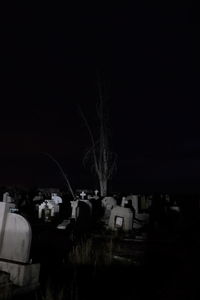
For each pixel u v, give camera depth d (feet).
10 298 22.74
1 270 25.64
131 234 55.11
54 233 49.98
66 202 86.84
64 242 42.80
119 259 35.50
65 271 30.07
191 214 91.15
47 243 41.73
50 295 22.18
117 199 95.35
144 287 26.58
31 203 88.22
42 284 26.22
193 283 27.89
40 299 23.08
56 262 32.86
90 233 55.21
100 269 31.12
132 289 25.98
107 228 60.13
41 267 30.83
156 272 31.32
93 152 104.88
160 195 108.68
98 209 75.72
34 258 33.83
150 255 39.04
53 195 93.91
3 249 26.78
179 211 82.64
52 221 65.72
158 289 26.13
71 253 35.17
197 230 64.18
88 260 33.17
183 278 29.48
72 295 23.72
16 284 24.71
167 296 24.47
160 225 70.03
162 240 51.26
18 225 26.45
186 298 24.12
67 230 53.62
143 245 46.42
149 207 92.89
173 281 28.43
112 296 24.13
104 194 101.96
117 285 26.81
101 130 105.50
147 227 66.33
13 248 26.32
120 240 49.75
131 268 32.40
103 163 103.96
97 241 47.73
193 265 34.68
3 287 23.77
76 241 45.03
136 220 64.75
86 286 26.17
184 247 45.80
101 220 68.33
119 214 59.47
